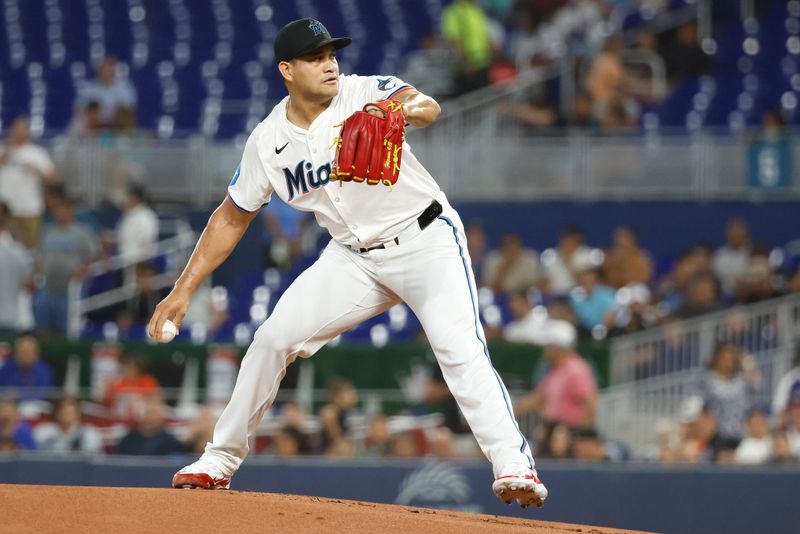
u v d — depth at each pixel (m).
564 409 38.97
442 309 18.75
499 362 42.66
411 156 18.69
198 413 38.66
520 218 57.06
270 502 16.91
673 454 39.00
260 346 19.30
